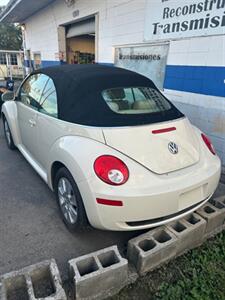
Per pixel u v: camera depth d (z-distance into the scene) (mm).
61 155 2320
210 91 3994
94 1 6594
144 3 4988
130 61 5801
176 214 2186
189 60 4258
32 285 1684
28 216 2789
